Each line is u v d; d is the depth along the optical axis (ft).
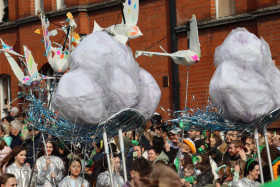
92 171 35.99
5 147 39.27
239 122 25.85
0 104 78.84
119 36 26.40
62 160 35.94
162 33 60.64
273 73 25.49
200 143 34.76
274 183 10.57
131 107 25.03
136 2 26.48
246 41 25.59
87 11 67.21
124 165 26.07
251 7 54.13
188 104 57.93
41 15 27.35
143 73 26.40
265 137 26.27
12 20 76.79
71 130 25.48
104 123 24.63
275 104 25.40
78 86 24.00
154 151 34.06
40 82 27.20
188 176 31.09
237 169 30.12
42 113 26.14
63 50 27.22
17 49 76.28
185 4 58.23
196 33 27.43
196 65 57.41
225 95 24.91
